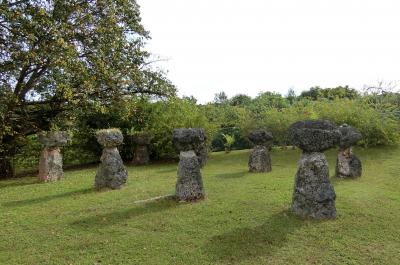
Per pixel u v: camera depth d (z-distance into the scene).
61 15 11.19
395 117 14.16
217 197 7.25
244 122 17.00
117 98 13.18
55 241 5.22
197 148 7.30
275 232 5.26
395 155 12.49
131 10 13.23
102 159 8.81
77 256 4.69
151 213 6.30
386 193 7.61
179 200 6.90
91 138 15.23
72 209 6.81
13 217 6.49
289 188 7.98
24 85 11.98
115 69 12.78
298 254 4.60
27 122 12.68
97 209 6.71
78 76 11.33
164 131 14.70
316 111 15.24
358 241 4.98
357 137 9.29
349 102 14.63
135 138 14.43
